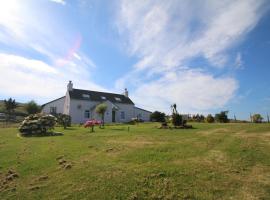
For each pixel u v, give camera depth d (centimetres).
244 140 1314
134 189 688
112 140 1485
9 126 3156
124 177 770
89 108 4459
